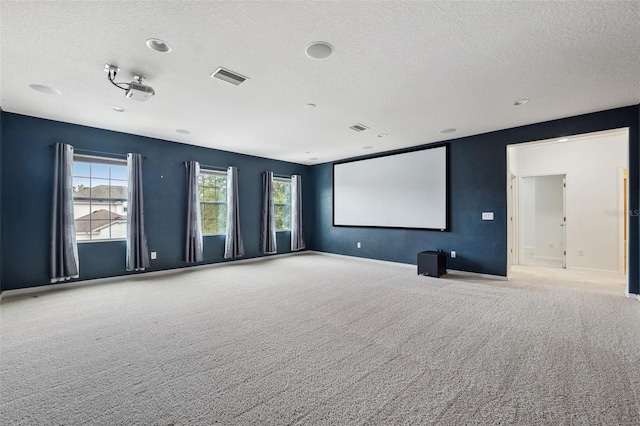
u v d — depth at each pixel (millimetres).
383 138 5215
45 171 4078
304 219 7957
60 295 3832
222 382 1884
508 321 2916
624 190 5242
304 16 1938
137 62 2547
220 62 2557
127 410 1613
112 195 4762
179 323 2887
